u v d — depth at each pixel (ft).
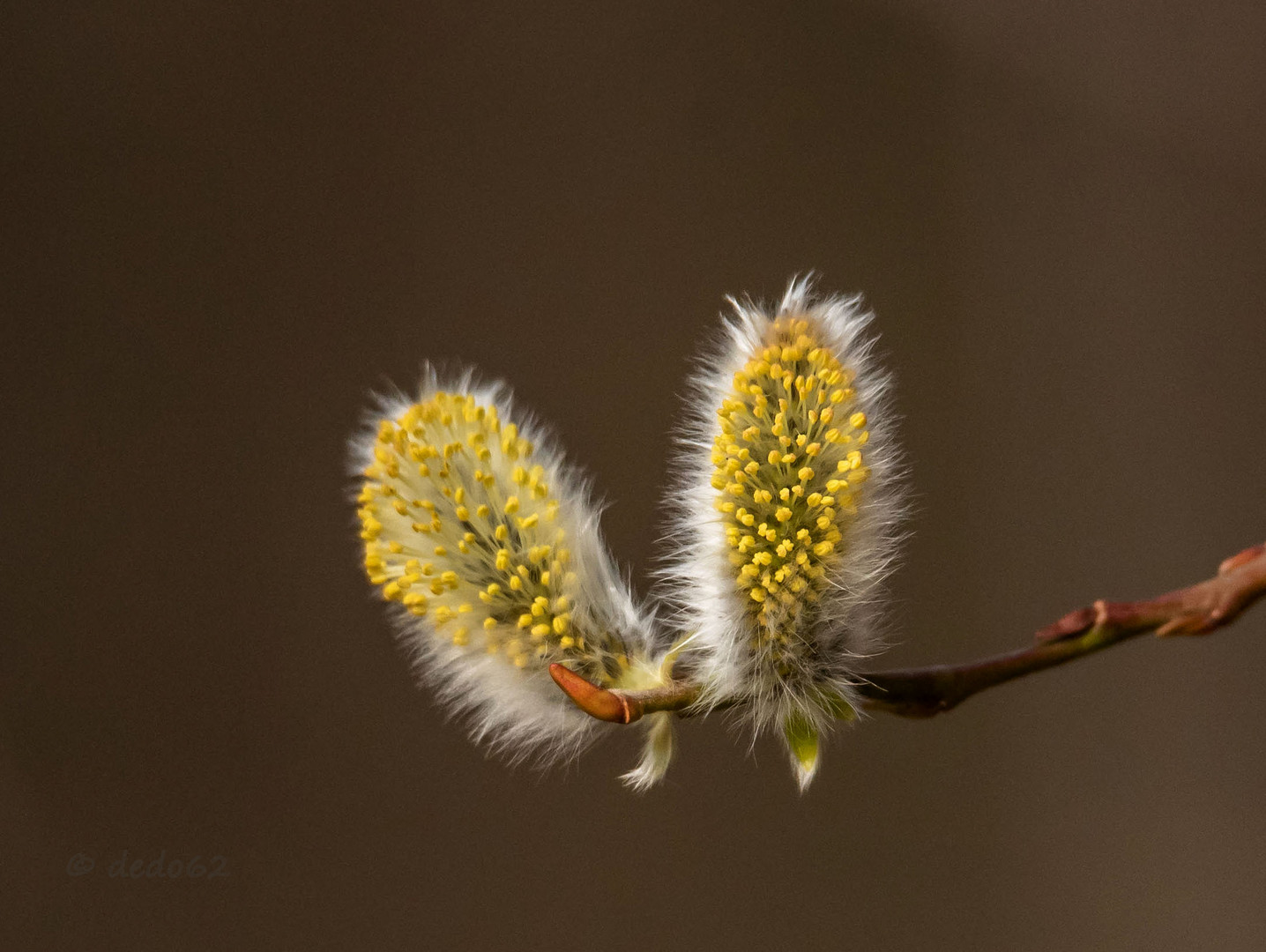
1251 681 2.64
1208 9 2.74
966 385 2.71
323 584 2.67
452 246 2.74
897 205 2.74
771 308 1.37
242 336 2.73
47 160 2.69
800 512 1.35
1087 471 2.72
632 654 1.37
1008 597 2.66
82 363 2.70
